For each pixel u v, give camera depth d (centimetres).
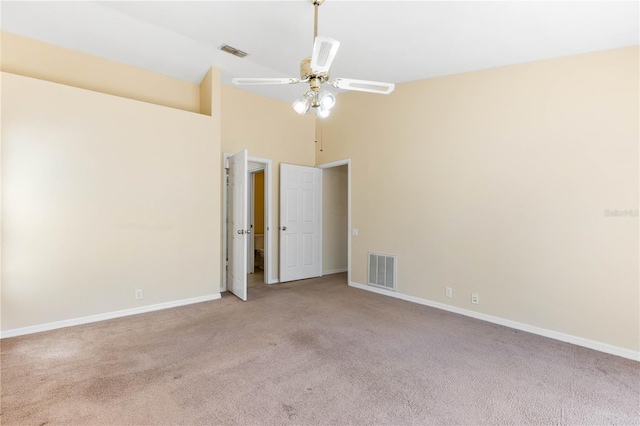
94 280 320
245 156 403
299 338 285
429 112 382
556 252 286
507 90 315
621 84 253
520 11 228
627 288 251
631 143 248
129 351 256
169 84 408
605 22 227
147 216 352
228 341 277
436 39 283
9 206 278
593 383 213
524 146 304
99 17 285
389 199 429
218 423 171
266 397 195
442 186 370
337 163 513
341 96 505
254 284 498
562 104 281
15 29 301
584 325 271
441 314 353
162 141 361
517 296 310
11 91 278
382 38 287
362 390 203
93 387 204
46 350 255
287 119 527
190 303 386
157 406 185
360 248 471
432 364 238
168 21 288
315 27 242
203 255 396
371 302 398
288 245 521
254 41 322
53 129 296
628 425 171
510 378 219
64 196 303
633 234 248
